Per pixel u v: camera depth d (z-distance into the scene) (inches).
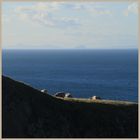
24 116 1795.0
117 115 1939.0
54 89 6097.4
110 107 1991.9
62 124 1822.1
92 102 2020.2
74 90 6023.6
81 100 2041.1
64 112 1884.8
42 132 1769.2
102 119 1895.9
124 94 5595.5
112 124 1886.1
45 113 1846.7
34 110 1839.3
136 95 5477.4
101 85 6732.3
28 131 1753.2
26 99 1871.3
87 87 6427.2
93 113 1916.8
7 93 1851.6
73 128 1823.3
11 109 1790.1
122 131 1871.3
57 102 1943.9
